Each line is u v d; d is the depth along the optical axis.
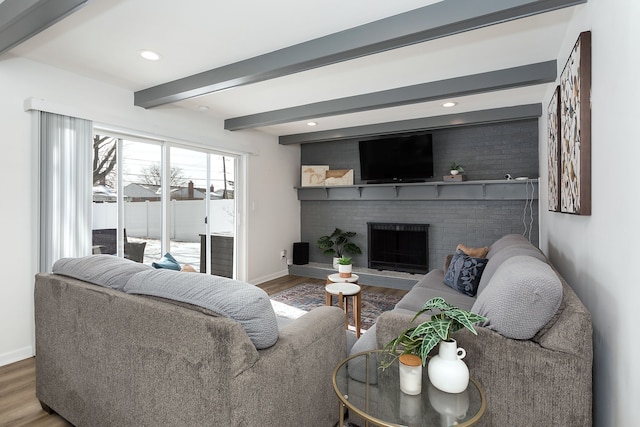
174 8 1.92
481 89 2.94
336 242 5.57
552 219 2.91
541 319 1.27
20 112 2.55
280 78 3.03
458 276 2.87
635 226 1.06
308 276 5.48
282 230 5.61
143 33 2.21
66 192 2.76
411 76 2.98
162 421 1.31
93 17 2.01
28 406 1.98
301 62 2.34
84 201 2.87
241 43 2.33
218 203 4.52
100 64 2.69
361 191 5.37
